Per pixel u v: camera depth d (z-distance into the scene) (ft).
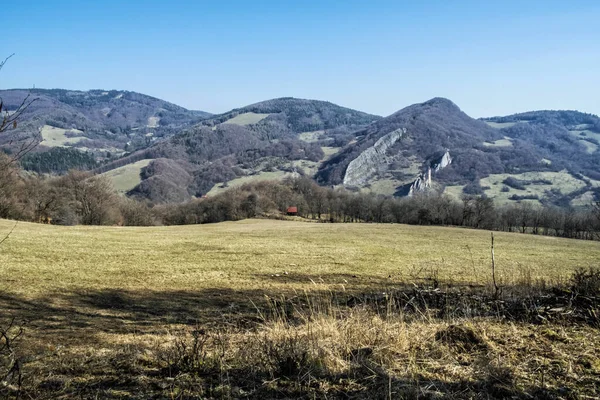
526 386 12.28
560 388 12.07
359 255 73.77
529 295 24.06
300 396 12.00
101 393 12.21
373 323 18.01
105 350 17.38
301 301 30.94
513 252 94.17
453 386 12.44
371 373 13.29
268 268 52.49
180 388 12.48
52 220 152.87
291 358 13.71
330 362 14.02
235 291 36.22
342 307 26.86
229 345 16.92
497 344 15.90
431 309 23.08
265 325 20.63
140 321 24.30
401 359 14.56
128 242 80.12
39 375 13.75
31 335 19.79
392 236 126.11
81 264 48.29
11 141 12.17
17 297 29.22
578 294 22.24
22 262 46.39
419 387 12.14
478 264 66.13
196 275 44.78
